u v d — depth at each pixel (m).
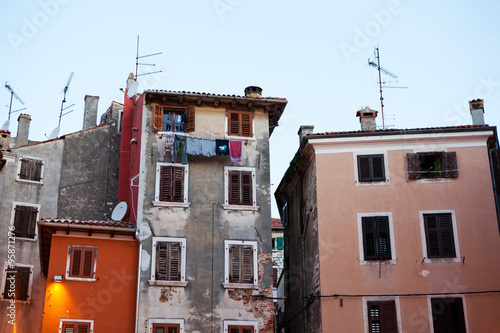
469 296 25.56
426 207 26.88
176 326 26.09
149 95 29.11
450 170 27.17
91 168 33.09
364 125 30.17
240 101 29.41
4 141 33.78
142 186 27.94
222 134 29.20
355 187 27.38
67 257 26.44
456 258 26.09
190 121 29.03
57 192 32.12
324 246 26.66
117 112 34.53
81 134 33.47
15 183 31.42
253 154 29.08
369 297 25.88
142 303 26.22
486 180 27.06
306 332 28.33
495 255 26.05
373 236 26.66
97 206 32.56
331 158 27.86
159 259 26.95
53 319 25.53
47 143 32.66
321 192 27.39
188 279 26.83
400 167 27.48
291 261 32.50
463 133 27.56
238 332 26.33
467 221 26.56
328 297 25.97
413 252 26.30
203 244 27.41
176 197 27.92
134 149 30.45
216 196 28.19
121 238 27.12
